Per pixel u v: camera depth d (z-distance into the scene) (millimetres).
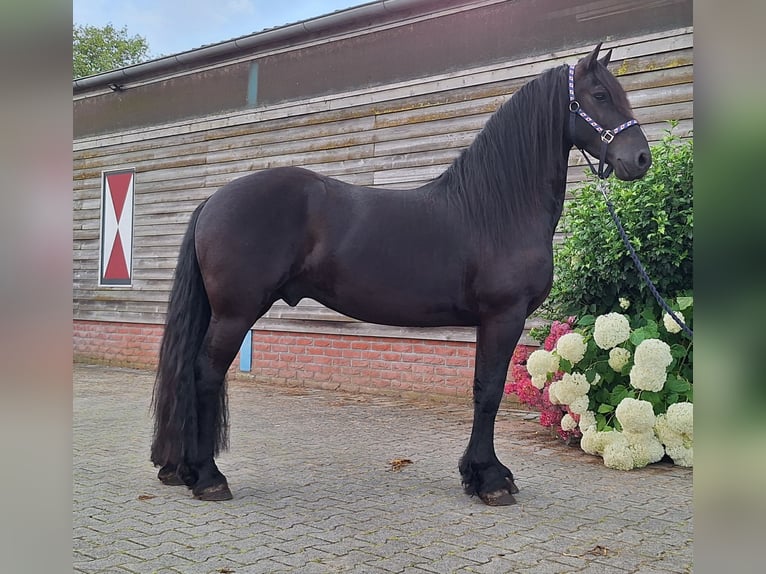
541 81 3209
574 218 4605
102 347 9477
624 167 3029
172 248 8742
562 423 4262
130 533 2621
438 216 3137
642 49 5301
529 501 3131
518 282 3062
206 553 2406
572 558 2398
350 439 4621
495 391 3119
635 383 3854
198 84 8477
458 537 2609
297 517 2848
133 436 4703
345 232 3061
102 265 9508
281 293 3201
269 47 7699
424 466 3834
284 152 7648
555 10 5750
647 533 2682
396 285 3066
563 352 4078
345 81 7125
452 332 6188
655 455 3822
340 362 6996
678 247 4070
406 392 6477
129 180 9227
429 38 6508
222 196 3107
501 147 3154
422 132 6555
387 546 2498
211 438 3131
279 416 5531
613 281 4270
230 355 3078
